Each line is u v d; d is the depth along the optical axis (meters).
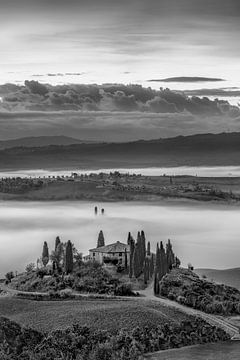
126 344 189.62
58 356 179.50
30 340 187.25
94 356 181.50
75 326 196.50
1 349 178.88
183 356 187.75
